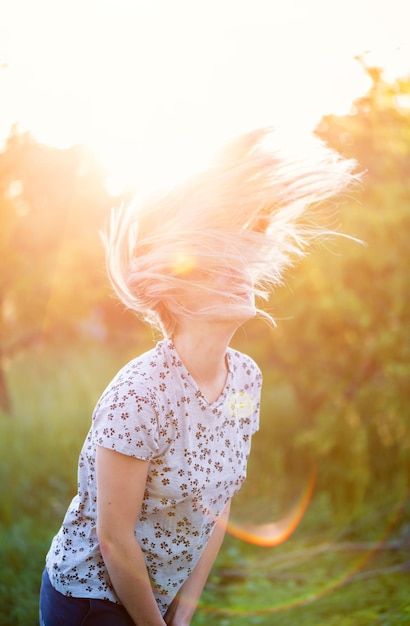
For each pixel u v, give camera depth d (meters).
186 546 2.01
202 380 1.95
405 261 5.90
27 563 4.67
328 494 6.38
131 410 1.82
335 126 4.87
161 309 1.96
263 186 1.87
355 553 5.12
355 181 2.11
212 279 1.87
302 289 6.35
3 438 6.84
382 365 6.25
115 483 1.84
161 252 1.87
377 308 6.15
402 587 4.23
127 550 1.88
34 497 5.98
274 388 9.48
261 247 1.88
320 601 4.25
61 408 7.79
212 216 1.86
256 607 4.25
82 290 6.86
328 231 2.13
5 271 6.31
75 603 2.00
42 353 8.66
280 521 5.99
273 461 6.99
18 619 3.91
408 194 5.72
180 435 1.89
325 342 6.55
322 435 6.47
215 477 1.97
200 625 3.98
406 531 5.19
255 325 7.09
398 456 6.17
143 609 1.94
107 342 9.80
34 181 5.57
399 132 5.19
